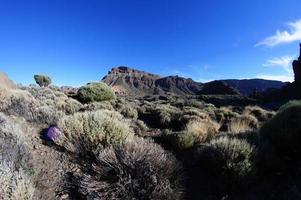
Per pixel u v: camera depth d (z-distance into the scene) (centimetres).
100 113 754
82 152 630
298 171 609
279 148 716
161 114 1695
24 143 592
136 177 501
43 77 4822
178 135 915
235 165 594
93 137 642
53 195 456
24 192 403
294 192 523
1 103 1059
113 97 2497
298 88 6906
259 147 666
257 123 1377
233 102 6794
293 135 693
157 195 481
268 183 590
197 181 607
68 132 664
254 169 596
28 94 1475
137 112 1994
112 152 540
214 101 7250
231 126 1212
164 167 530
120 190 477
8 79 2183
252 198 548
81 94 2353
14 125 687
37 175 479
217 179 608
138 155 524
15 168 470
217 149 650
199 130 972
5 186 403
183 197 522
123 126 717
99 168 512
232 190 579
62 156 614
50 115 955
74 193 485
